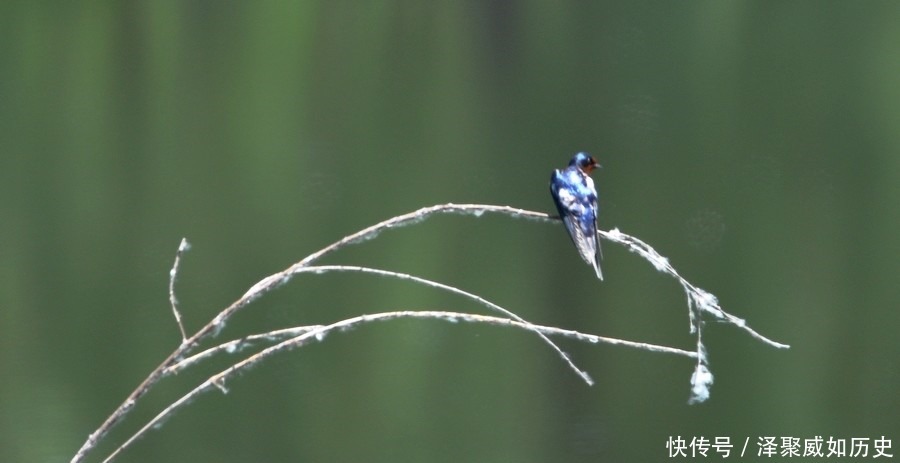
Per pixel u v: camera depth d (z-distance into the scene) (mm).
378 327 14672
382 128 25047
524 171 21719
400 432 11758
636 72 29219
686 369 13445
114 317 14875
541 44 32312
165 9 35781
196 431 11859
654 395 12734
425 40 33281
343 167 22188
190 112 26500
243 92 28172
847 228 18297
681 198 19891
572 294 15953
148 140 24344
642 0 38500
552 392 12781
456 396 12633
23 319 14570
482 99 27188
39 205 20109
